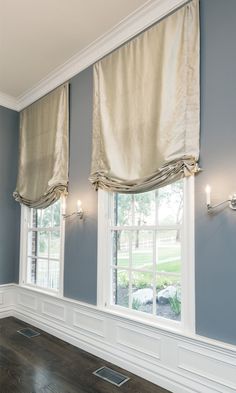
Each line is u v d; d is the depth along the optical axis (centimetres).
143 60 271
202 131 226
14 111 458
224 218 210
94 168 309
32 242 425
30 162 417
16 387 234
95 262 306
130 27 284
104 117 303
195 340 215
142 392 227
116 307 287
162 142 245
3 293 421
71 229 340
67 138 356
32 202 402
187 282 226
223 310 205
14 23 285
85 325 309
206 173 222
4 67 360
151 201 273
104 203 305
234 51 214
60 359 283
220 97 218
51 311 356
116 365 270
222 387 200
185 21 240
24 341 327
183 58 239
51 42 314
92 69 332
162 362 237
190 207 228
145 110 264
